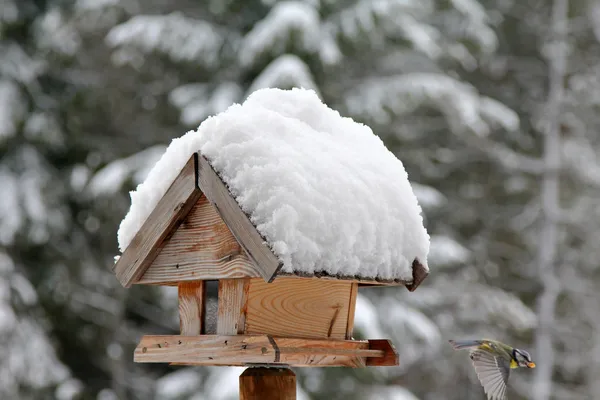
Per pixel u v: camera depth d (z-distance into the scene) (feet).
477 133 74.18
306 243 18.19
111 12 77.92
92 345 78.13
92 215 78.18
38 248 76.64
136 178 68.23
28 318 71.36
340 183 19.54
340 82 73.61
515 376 91.35
